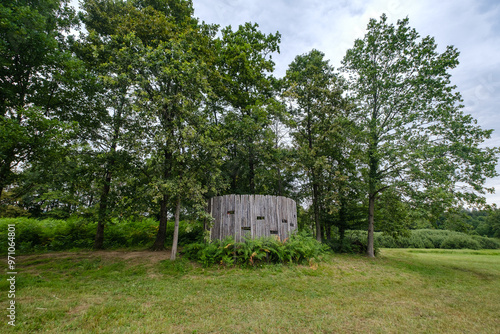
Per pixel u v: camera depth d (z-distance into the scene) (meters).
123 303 5.50
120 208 12.22
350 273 9.84
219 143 10.59
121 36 11.85
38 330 4.10
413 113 14.69
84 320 4.52
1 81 10.10
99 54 11.81
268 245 10.11
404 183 13.35
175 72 10.02
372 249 15.12
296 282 7.85
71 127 9.20
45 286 6.68
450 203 11.80
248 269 9.07
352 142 16.41
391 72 15.98
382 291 7.53
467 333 4.61
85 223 13.24
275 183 18.92
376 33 16.50
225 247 9.57
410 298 6.93
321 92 16.58
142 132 10.32
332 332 4.41
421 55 14.72
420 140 13.91
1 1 9.26
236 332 4.26
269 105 16.41
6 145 7.52
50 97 11.48
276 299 6.17
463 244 29.80
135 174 11.89
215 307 5.45
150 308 5.25
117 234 14.98
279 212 11.50
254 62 18.66
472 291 8.17
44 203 24.44
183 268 8.92
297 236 11.45
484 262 15.66
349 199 16.89
